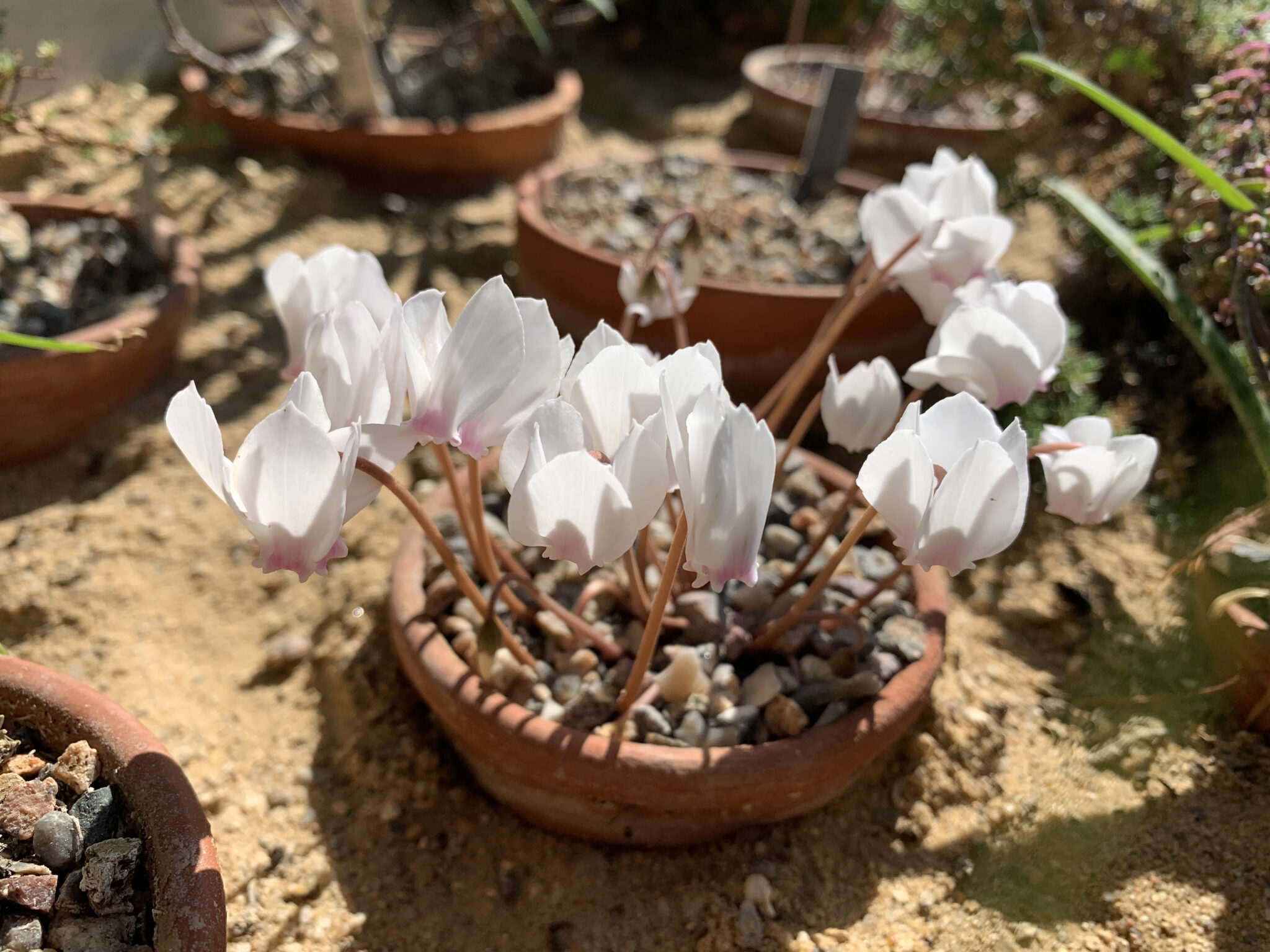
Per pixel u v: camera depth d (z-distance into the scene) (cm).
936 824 29
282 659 33
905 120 71
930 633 28
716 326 42
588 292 44
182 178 56
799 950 25
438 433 19
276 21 70
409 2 84
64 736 23
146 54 64
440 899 27
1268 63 30
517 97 72
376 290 22
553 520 19
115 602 35
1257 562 29
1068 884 26
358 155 60
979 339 23
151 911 20
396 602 28
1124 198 44
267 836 28
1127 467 22
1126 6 44
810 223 51
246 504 18
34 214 45
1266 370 28
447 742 30
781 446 36
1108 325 50
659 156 58
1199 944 24
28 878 20
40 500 39
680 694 26
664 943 26
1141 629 35
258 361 46
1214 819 27
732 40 101
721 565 18
